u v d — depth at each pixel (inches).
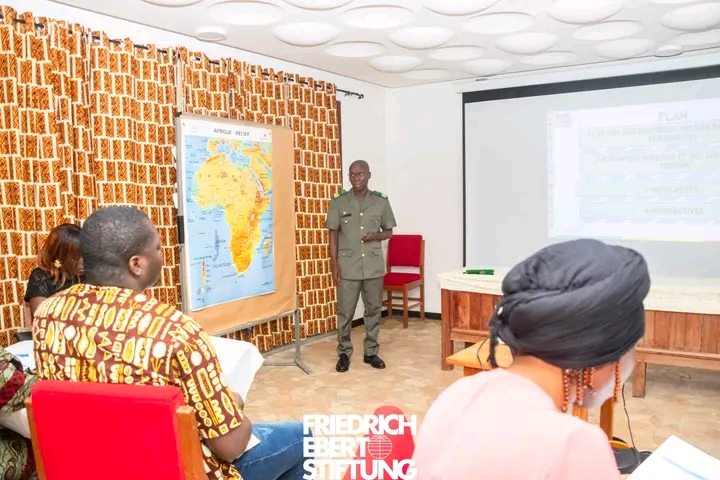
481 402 28.8
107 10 129.1
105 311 49.2
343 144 211.5
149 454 44.9
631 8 137.2
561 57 185.2
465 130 217.6
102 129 127.0
